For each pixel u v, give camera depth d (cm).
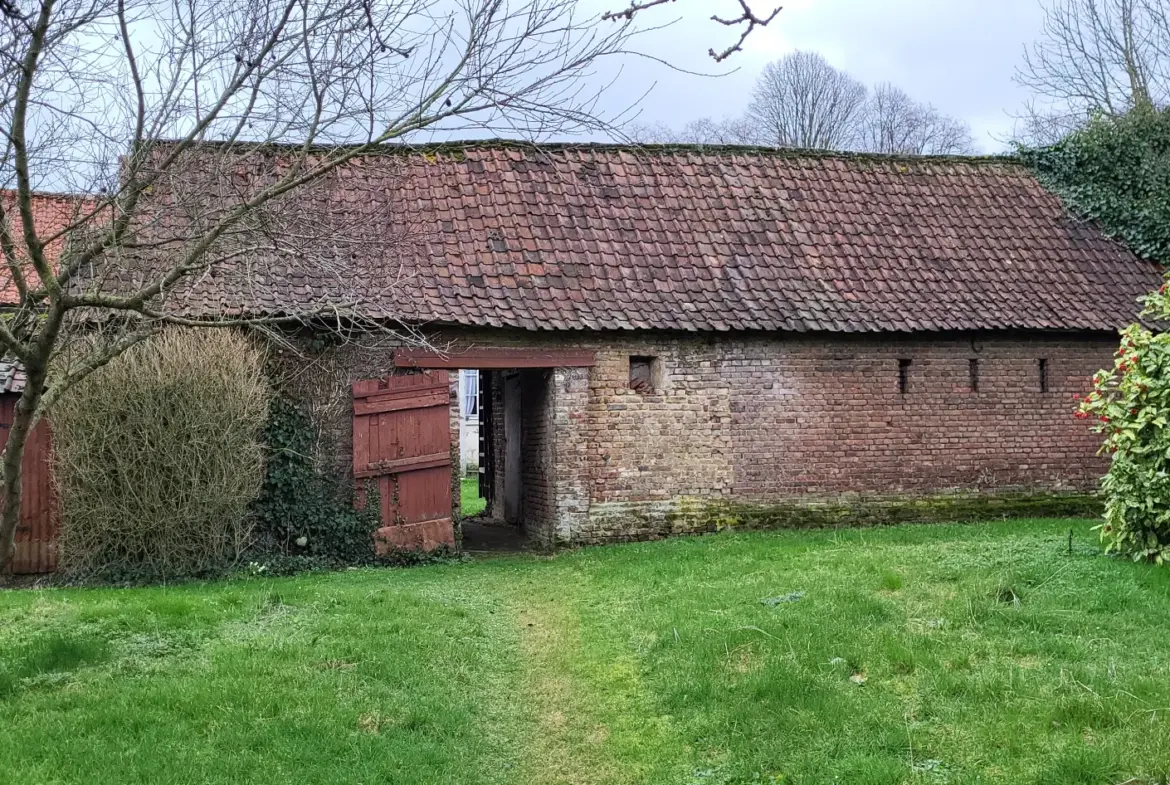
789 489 1412
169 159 596
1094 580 853
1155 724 551
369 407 1261
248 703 632
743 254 1467
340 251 964
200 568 1141
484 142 1550
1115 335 1523
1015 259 1569
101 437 1109
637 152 1605
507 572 1171
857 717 596
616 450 1356
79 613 854
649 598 928
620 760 609
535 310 1303
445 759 585
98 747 564
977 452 1482
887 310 1425
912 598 832
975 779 518
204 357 1134
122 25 591
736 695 648
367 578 1121
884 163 1703
